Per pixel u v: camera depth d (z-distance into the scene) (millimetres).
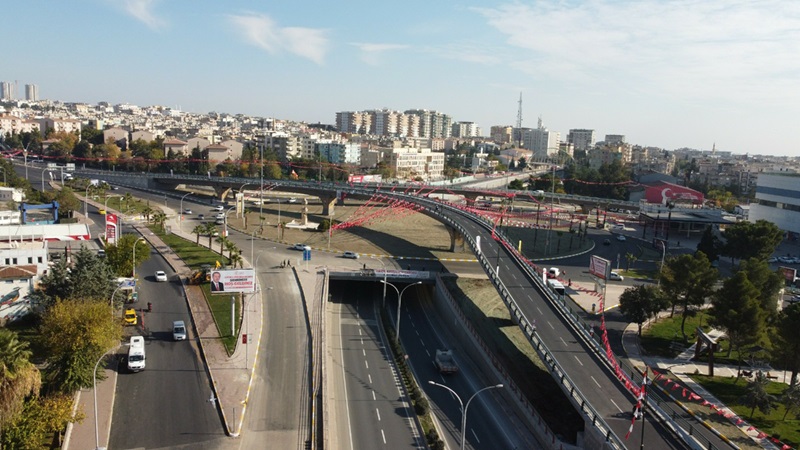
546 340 95312
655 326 118000
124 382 80938
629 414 74000
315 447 68875
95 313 76062
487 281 143125
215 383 81562
